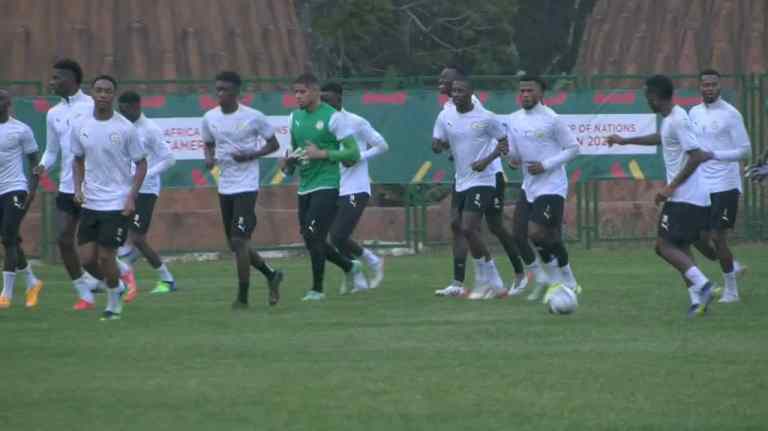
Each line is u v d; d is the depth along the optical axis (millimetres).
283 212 80750
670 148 45094
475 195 52906
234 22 91812
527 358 36250
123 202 44469
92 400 30672
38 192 75438
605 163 78250
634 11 102188
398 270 67938
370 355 37031
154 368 35031
